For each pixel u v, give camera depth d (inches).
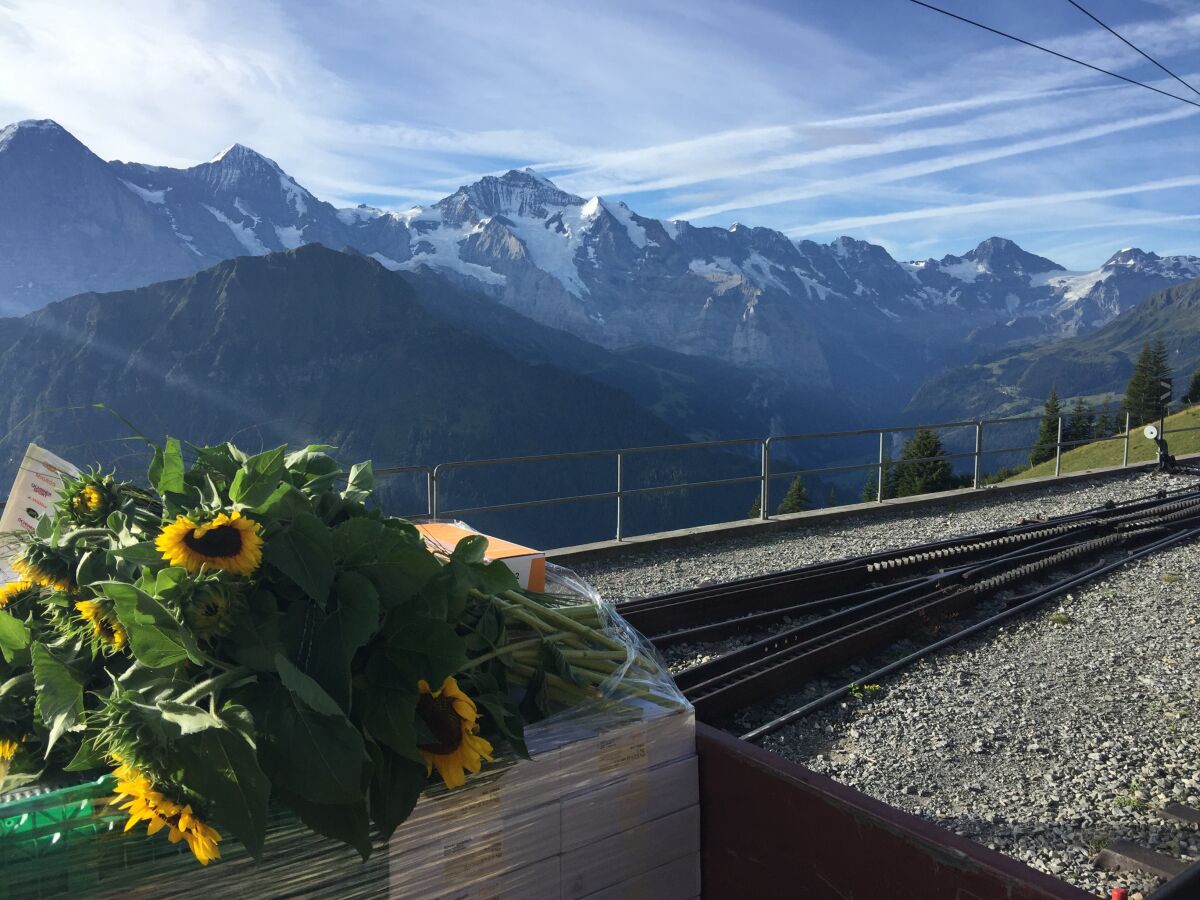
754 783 76.3
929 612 289.7
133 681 60.2
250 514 64.0
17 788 62.1
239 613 60.8
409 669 64.9
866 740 207.2
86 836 56.9
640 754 77.4
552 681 79.9
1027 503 558.9
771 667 236.4
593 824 75.0
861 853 68.1
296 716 59.6
